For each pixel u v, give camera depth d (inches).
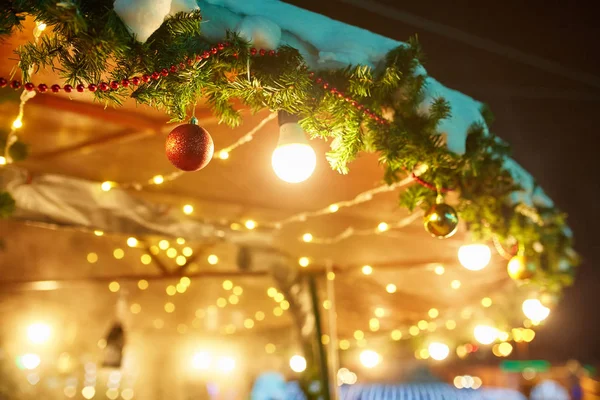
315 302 177.6
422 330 268.5
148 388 331.9
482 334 232.1
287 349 309.9
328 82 86.9
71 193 122.6
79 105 103.1
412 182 128.3
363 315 237.6
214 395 349.1
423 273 191.6
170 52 72.4
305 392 173.9
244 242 154.6
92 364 299.0
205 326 300.4
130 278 200.2
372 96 89.4
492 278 189.0
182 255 213.3
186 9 71.2
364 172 124.5
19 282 213.8
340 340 271.1
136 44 68.9
